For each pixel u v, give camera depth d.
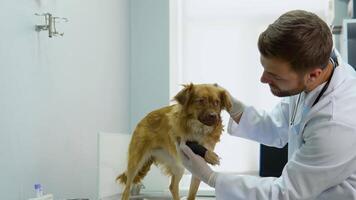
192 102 2.14
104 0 3.53
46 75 2.58
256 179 1.54
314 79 1.44
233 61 4.40
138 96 4.16
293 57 1.33
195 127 2.14
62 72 2.78
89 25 3.22
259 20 4.41
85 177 3.09
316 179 1.38
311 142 1.41
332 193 1.43
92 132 3.22
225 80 4.40
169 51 4.15
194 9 4.51
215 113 2.07
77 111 2.98
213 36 4.45
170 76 4.18
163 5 4.16
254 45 4.39
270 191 1.46
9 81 2.21
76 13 3.01
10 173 2.20
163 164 2.85
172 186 2.87
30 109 2.40
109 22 3.64
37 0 2.51
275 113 1.99
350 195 1.39
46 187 2.55
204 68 4.43
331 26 3.63
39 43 2.51
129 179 2.69
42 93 2.53
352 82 1.49
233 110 2.08
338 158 1.35
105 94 3.51
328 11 4.04
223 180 1.56
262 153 3.44
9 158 2.19
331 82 1.48
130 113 4.13
